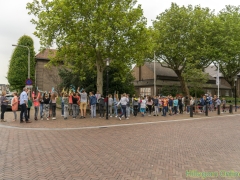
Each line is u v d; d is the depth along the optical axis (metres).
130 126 13.21
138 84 42.44
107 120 15.70
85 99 16.70
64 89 25.97
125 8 19.52
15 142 8.59
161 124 14.24
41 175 5.25
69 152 7.26
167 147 8.14
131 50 18.86
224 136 10.37
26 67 39.19
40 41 19.27
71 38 17.52
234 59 36.75
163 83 40.19
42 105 15.91
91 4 17.81
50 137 9.62
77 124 13.51
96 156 6.86
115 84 23.61
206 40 31.28
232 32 31.17
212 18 31.89
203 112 23.25
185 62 33.09
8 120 14.95
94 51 19.17
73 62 24.31
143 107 18.77
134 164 6.16
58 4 17.31
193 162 6.43
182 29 31.44
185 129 12.31
